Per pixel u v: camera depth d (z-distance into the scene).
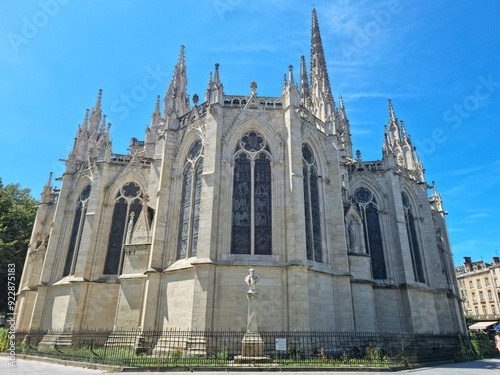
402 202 46.41
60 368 22.11
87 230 40.00
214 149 30.42
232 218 29.83
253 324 23.12
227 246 28.62
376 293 40.69
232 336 24.31
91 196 41.84
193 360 22.14
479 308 118.81
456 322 47.75
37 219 49.88
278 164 31.17
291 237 28.20
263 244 29.19
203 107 34.19
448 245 54.34
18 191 68.38
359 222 38.47
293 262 27.16
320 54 72.25
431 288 44.88
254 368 19.88
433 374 20.28
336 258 32.88
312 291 28.56
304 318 25.83
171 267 30.19
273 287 27.17
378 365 22.31
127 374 19.11
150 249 33.00
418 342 36.25
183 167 34.34
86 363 22.58
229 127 32.34
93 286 37.94
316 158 35.66
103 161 43.06
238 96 33.81
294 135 31.53
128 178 43.50
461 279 127.75
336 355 26.25
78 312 36.28
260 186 31.05
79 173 45.84
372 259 43.25
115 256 40.34
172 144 35.56
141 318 30.67
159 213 32.66
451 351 35.00
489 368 24.53
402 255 42.06
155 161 40.75
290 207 29.09
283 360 22.61
